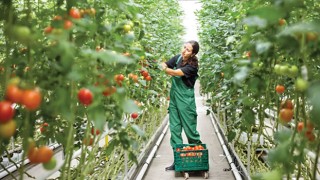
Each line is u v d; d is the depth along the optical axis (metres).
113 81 1.72
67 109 1.24
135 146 1.84
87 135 1.91
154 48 4.40
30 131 1.82
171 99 4.21
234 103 3.04
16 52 1.60
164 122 7.50
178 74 3.96
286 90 2.25
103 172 2.98
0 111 1.01
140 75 3.27
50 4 2.29
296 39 1.13
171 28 6.48
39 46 1.38
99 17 1.72
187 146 4.12
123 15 2.18
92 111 1.30
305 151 1.42
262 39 1.41
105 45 1.68
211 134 6.56
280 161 1.30
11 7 1.45
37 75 1.48
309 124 1.46
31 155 1.27
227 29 3.53
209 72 3.88
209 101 4.56
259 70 1.73
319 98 0.92
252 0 1.83
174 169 4.21
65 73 1.25
